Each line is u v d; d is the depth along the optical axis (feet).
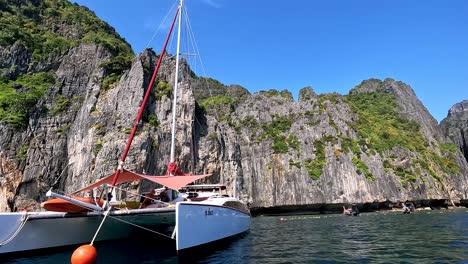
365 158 221.66
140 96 159.02
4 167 132.77
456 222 97.45
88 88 169.27
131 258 40.88
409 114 325.01
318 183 207.51
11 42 177.99
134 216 44.96
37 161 140.05
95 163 138.72
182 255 38.70
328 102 261.65
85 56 184.14
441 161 258.37
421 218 120.78
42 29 200.75
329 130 237.86
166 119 162.20
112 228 50.31
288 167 216.95
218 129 191.11
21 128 145.28
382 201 203.92
